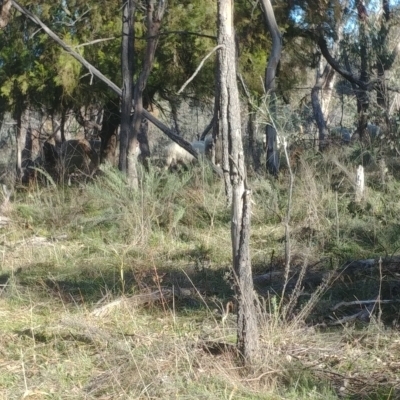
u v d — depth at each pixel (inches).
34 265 434.6
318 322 307.6
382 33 836.0
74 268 421.1
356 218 478.3
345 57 863.7
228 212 528.7
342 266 377.1
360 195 527.8
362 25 858.1
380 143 685.9
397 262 376.2
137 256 449.4
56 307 342.6
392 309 320.2
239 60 869.2
